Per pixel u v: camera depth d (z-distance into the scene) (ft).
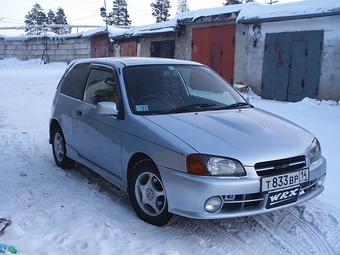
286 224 13.14
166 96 14.78
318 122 29.17
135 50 71.31
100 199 15.01
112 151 14.37
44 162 20.44
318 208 14.29
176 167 11.50
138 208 13.15
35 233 11.63
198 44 54.29
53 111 19.72
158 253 10.77
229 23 48.75
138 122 13.17
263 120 14.02
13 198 14.82
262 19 42.06
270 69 43.62
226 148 11.49
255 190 11.24
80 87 17.75
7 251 9.92
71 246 10.95
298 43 40.32
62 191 15.81
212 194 10.93
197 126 12.66
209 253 11.14
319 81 38.68
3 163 20.07
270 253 11.28
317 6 37.14
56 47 116.78
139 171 12.94
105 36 86.79
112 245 11.07
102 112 13.67
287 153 11.96
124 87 14.52
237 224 13.12
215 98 15.87
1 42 129.59
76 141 17.26
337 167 18.95
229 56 49.24
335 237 12.21
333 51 37.19
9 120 33.35
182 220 13.30
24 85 60.59
